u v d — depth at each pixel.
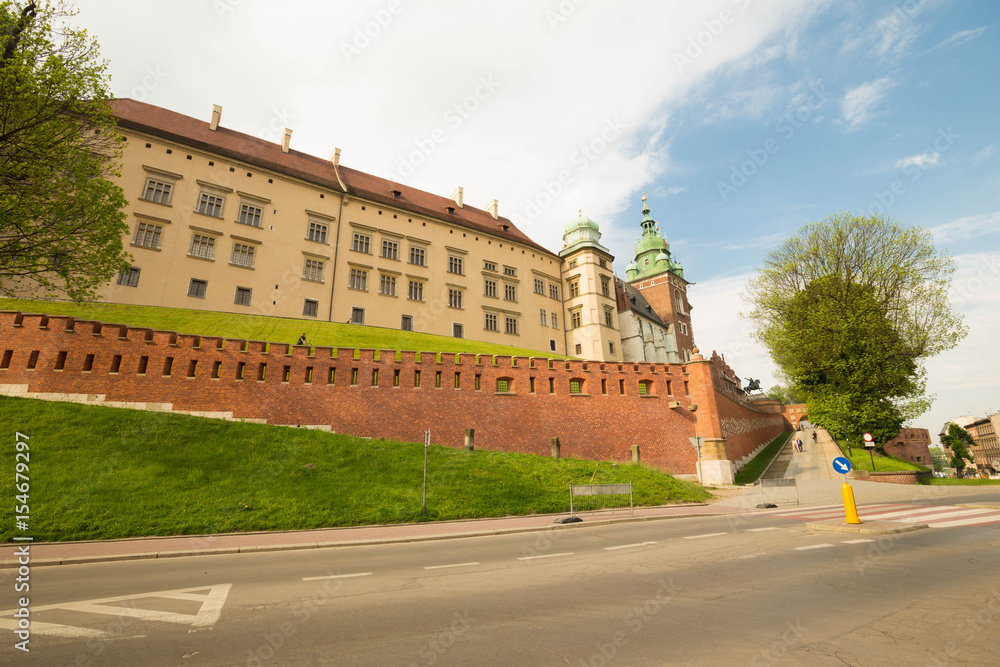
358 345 33.72
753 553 10.25
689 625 5.79
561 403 30.17
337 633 5.67
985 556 9.32
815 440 44.50
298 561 10.37
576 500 19.56
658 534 13.45
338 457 20.05
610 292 64.12
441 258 52.41
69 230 19.95
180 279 37.12
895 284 33.88
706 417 32.06
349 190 47.53
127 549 11.43
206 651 5.11
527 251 61.03
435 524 15.77
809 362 36.47
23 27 18.78
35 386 21.14
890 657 4.74
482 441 27.70
